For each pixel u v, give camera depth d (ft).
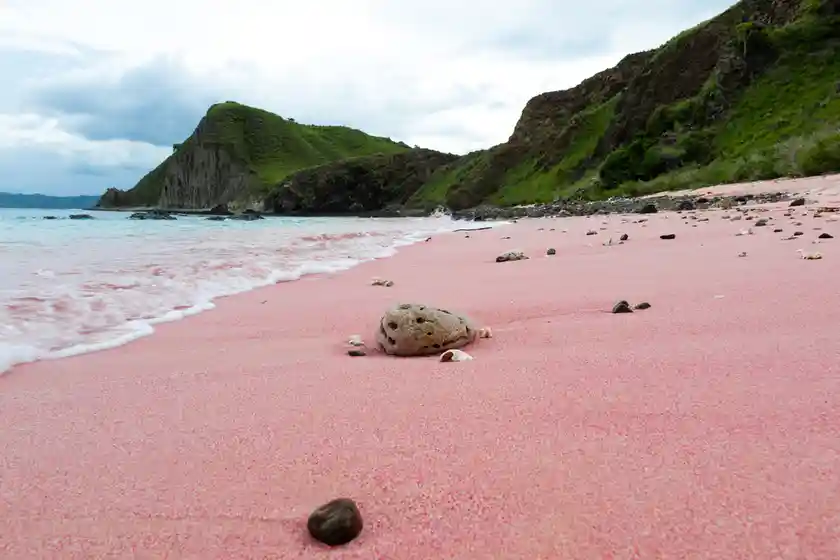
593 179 154.81
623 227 48.55
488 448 7.19
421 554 5.16
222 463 7.13
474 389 9.51
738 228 37.40
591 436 7.34
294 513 5.94
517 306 17.22
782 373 9.04
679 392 8.59
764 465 6.26
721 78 138.00
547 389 9.23
